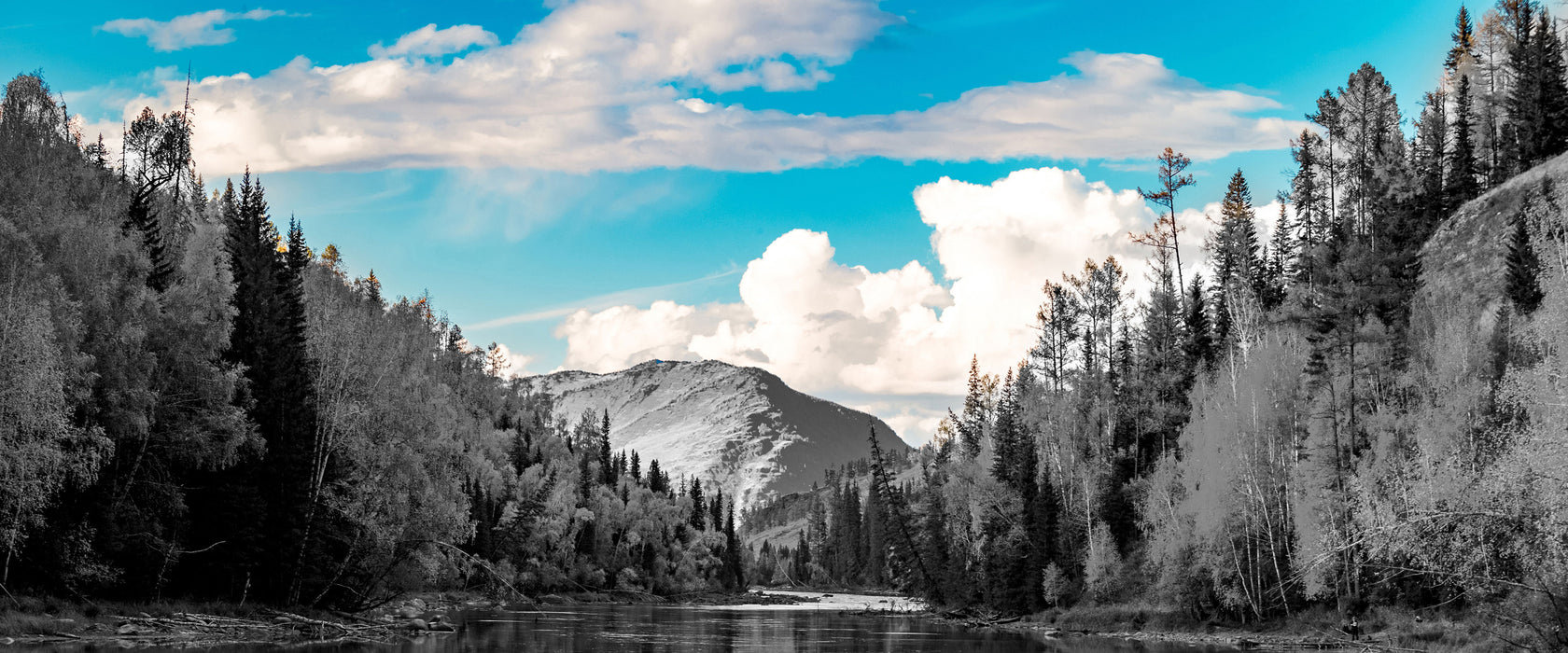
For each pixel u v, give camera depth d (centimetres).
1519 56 10612
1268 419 6919
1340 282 6800
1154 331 10638
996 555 9994
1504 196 8319
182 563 6438
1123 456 10081
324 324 7662
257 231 9556
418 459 7231
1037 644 6906
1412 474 5703
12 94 6181
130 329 5506
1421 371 6838
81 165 6550
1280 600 6812
